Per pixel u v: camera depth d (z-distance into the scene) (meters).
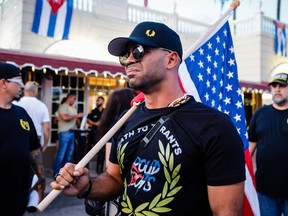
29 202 2.42
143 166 1.23
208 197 1.17
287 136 2.78
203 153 1.16
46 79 7.38
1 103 2.36
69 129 6.36
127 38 1.33
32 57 5.73
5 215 2.24
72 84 7.82
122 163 1.35
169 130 1.23
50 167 7.24
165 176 1.17
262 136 2.94
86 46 9.04
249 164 2.24
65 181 1.21
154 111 1.35
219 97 2.28
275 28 13.25
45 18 8.11
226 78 2.33
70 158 6.40
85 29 9.01
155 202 1.17
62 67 6.06
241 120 2.31
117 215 1.36
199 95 2.18
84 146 6.55
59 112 6.35
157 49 1.33
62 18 8.34
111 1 9.55
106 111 2.79
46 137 5.10
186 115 1.24
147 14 10.42
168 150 1.19
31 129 2.58
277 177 2.78
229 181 1.11
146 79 1.32
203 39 2.05
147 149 1.25
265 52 12.88
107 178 1.50
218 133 1.15
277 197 2.79
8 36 9.66
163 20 9.85
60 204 4.59
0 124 2.27
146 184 1.20
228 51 2.38
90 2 9.12
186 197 1.15
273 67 13.25
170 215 1.15
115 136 1.52
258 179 2.92
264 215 2.87
